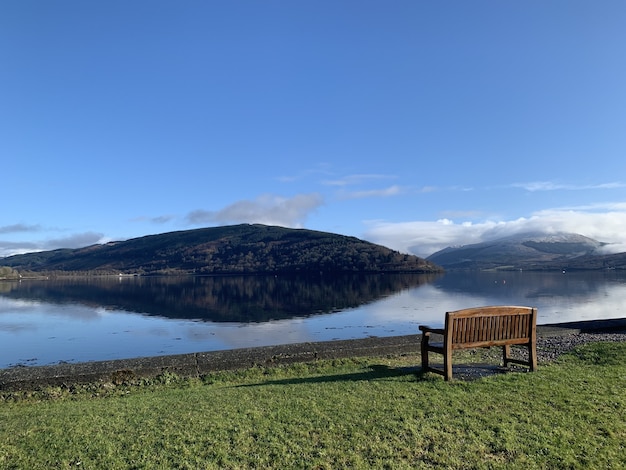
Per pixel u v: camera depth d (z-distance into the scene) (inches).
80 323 1258.6
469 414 213.2
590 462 167.9
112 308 1701.5
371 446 181.9
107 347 879.1
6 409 283.6
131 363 356.5
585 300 1777.8
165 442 189.3
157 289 2982.3
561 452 175.2
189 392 291.1
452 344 286.7
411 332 1026.1
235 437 192.2
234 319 1318.9
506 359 325.1
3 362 748.0
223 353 379.9
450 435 190.7
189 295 2375.7
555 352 389.1
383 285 3245.6
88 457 178.1
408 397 242.1
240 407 233.6
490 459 171.5
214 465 169.2
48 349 866.8
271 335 1005.2
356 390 260.2
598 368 305.3
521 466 166.4
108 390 329.4
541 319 1146.0
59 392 321.1
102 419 224.4
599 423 200.1
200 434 196.7
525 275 5359.3
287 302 1891.0
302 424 205.8
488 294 2202.3
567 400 229.6
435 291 2506.2
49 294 2571.4
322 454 176.6
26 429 212.5
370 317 1327.5
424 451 178.2
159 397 278.2
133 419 221.9
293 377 344.5
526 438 186.7
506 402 229.0
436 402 231.9
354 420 208.8
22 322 1286.9
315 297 2153.1
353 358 390.3
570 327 484.4
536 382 265.0
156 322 1266.0
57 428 211.6
